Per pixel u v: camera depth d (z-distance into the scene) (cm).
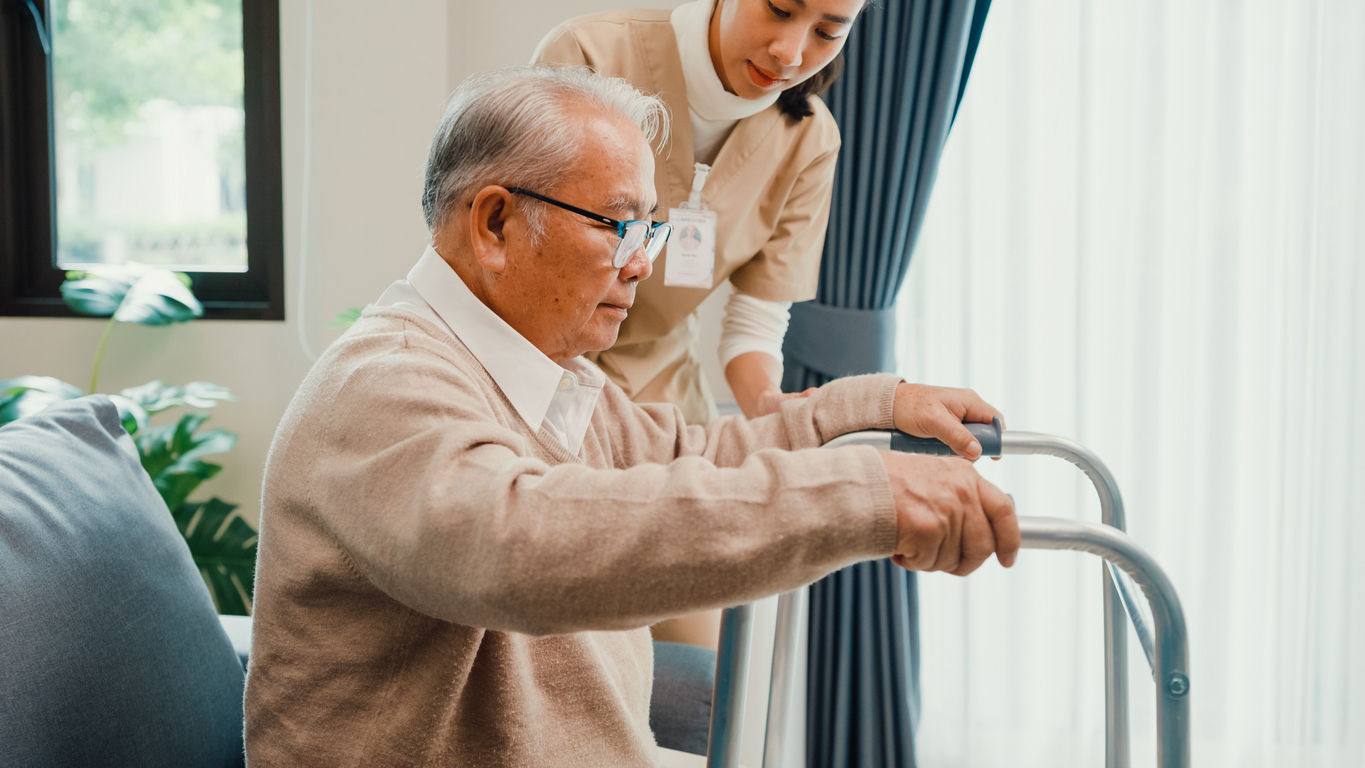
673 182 162
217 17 254
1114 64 223
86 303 223
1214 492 229
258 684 88
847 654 226
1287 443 227
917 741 240
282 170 246
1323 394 224
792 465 67
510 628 67
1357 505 226
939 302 235
